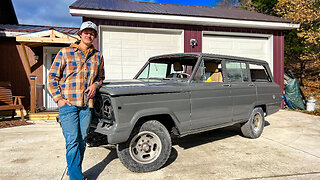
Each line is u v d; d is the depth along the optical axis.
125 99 2.80
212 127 3.91
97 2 8.74
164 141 3.15
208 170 3.22
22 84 8.60
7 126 6.08
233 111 4.30
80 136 2.71
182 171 3.18
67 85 2.53
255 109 4.92
